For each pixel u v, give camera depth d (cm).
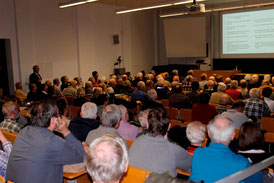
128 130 298
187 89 834
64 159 182
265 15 1176
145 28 1439
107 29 1217
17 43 875
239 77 1074
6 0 841
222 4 1274
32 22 912
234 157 176
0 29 830
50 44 979
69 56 1056
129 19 1333
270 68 1209
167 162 199
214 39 1373
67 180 249
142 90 599
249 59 1259
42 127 186
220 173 172
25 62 895
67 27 1042
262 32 1196
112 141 111
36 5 923
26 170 175
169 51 1435
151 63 1502
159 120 205
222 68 1348
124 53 1315
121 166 107
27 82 905
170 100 532
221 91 557
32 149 177
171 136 278
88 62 1132
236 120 355
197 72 1268
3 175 222
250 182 159
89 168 107
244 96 622
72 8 1058
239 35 1266
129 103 534
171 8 1431
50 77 985
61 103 303
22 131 187
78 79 838
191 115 473
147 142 204
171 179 126
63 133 203
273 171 201
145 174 186
